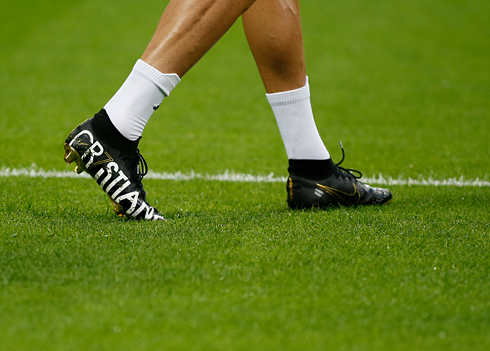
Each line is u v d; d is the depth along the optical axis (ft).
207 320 18.63
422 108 86.99
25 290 20.59
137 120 30.37
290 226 29.84
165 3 177.68
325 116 81.56
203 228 28.96
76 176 46.96
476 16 177.88
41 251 24.54
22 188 41.34
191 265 23.30
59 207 34.96
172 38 29.81
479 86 103.76
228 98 91.97
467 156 58.59
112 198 30.89
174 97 91.76
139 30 146.20
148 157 56.90
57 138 64.23
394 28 159.12
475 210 35.58
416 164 55.26
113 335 17.57
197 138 67.05
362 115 82.28
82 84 98.63
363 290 21.26
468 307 19.98
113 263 23.31
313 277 22.39
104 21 153.89
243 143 64.95
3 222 29.48
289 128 35.40
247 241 26.76
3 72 105.50
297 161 35.81
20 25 145.59
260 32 33.78
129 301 19.89
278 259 24.25
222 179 48.03
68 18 155.22
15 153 56.49
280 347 17.08
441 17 175.42
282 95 34.91
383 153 60.49
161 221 30.66
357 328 18.35
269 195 41.70
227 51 130.93
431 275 22.93
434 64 122.62
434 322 18.86
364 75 111.24
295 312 19.33
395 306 19.95
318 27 156.56
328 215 33.12
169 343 17.16
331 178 36.06
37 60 115.75
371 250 25.88
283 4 33.42
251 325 18.37
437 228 30.14
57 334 17.58
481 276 22.93
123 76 105.70
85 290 20.72
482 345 17.46
